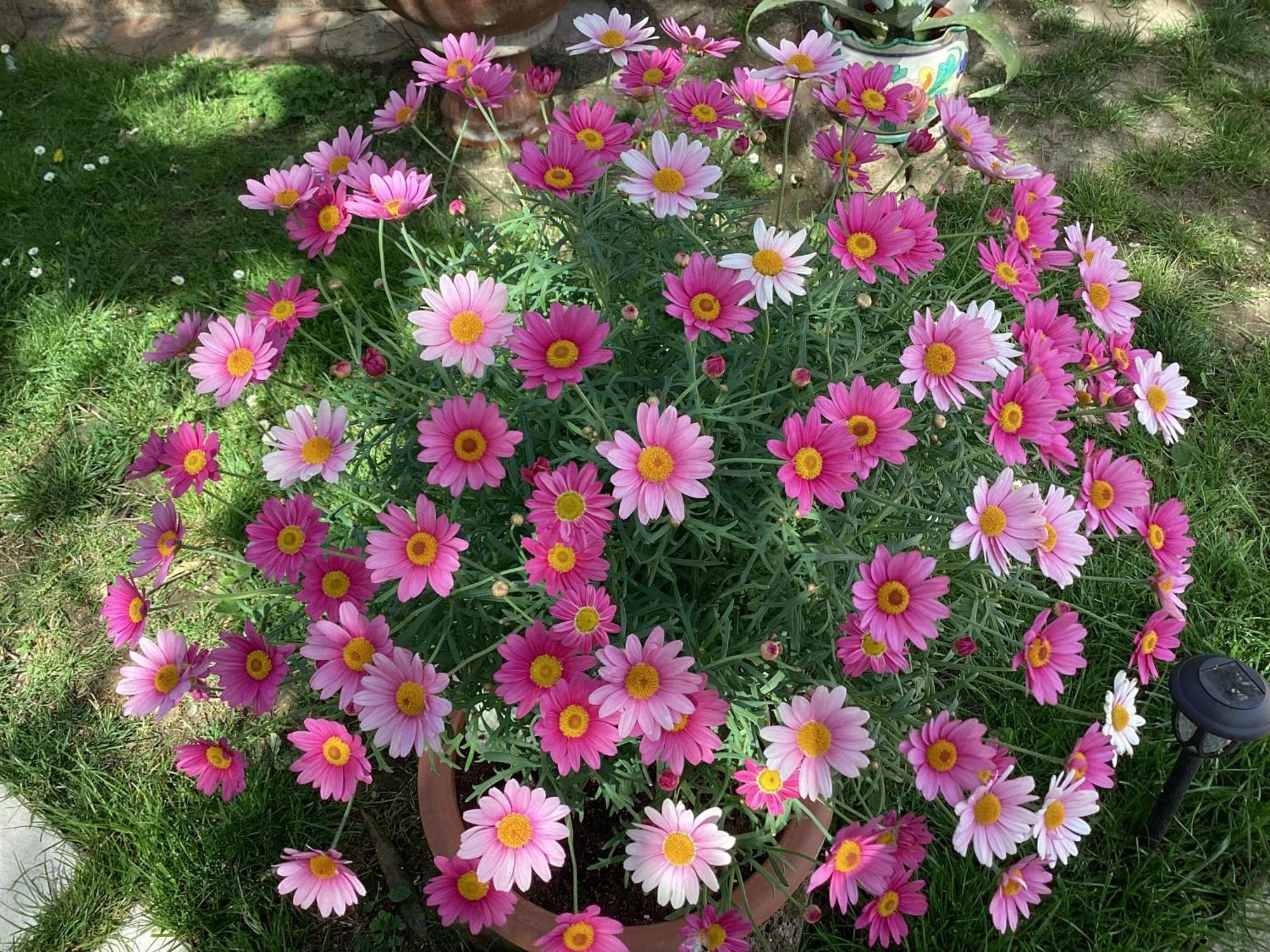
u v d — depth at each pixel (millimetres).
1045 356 323
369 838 460
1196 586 522
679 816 287
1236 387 613
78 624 539
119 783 477
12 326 660
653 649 277
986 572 357
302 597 313
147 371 635
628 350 369
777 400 362
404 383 360
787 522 332
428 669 283
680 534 358
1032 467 506
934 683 393
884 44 665
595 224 406
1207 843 450
